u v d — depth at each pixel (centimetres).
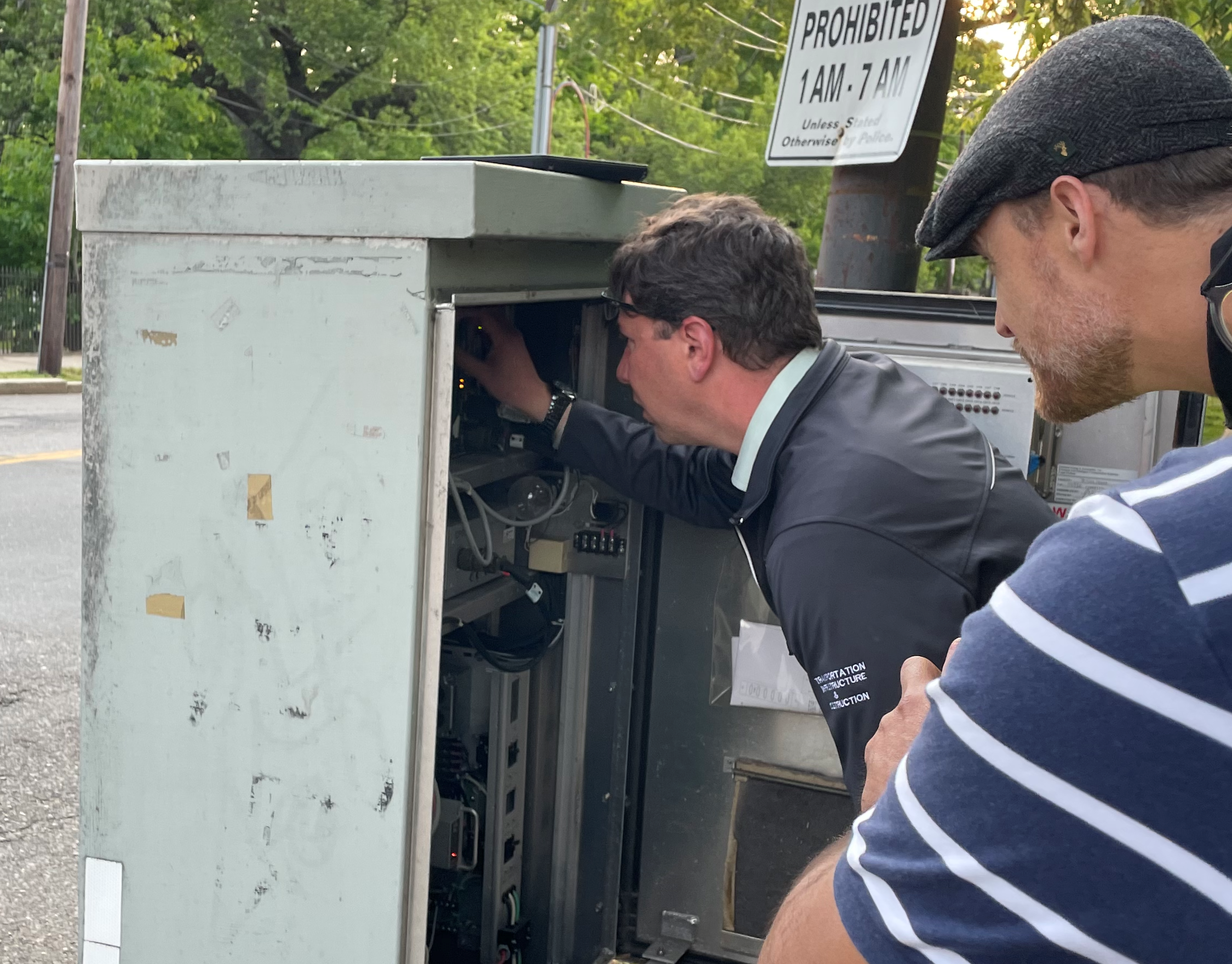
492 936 213
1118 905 56
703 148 2400
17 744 399
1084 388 88
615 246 187
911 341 204
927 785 62
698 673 201
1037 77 88
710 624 199
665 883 207
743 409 164
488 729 212
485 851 212
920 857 62
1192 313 80
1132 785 56
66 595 567
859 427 153
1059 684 58
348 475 134
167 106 1983
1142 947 56
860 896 65
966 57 501
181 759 145
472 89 2262
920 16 305
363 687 137
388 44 2114
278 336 135
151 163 137
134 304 140
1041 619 59
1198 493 58
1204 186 78
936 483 146
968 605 140
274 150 2225
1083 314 85
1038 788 58
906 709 91
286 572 138
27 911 300
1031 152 86
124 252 140
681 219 164
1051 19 407
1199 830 55
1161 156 79
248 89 2134
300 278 133
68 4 1496
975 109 532
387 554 134
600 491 202
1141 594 56
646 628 207
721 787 202
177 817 146
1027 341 92
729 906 204
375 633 135
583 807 212
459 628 208
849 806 195
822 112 331
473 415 201
